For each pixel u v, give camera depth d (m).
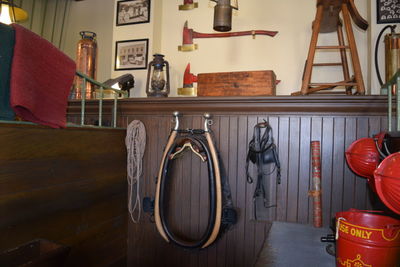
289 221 2.00
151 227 2.28
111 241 2.12
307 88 1.92
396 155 1.08
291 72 2.47
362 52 2.32
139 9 2.77
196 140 1.99
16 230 1.38
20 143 1.39
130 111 2.30
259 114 2.05
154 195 2.28
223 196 2.06
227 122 2.11
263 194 2.02
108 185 2.07
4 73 1.27
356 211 1.48
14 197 1.37
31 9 3.84
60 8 3.78
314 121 1.96
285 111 1.98
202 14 2.73
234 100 1.99
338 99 1.82
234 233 2.10
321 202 1.91
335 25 2.20
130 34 2.78
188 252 2.20
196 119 2.17
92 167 1.90
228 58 2.64
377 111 1.83
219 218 1.90
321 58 2.40
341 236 1.25
